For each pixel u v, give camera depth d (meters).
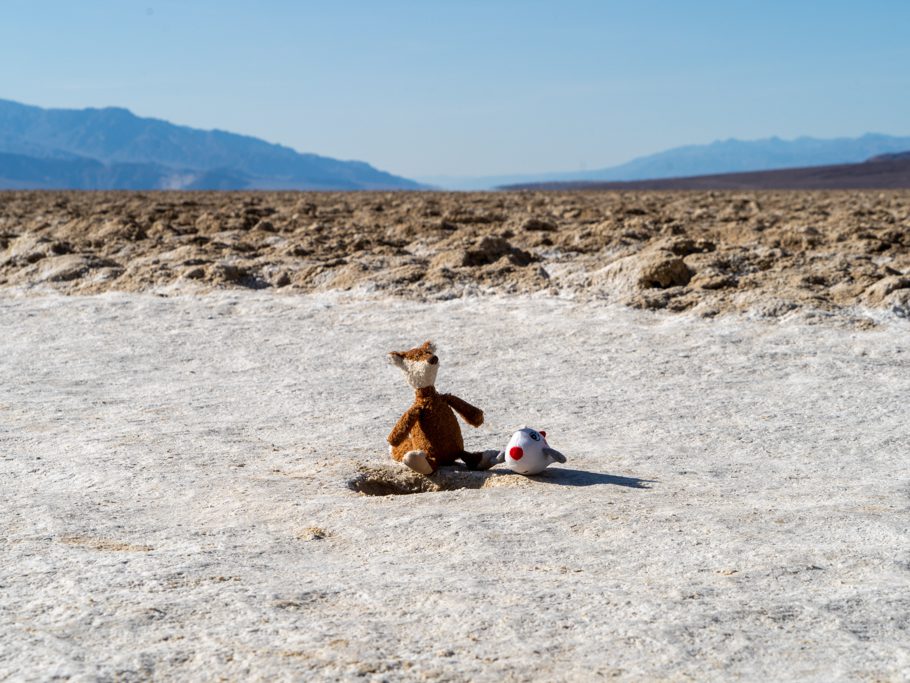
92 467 6.42
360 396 8.83
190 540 4.86
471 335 11.50
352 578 4.21
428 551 4.69
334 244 18.64
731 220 25.50
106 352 11.16
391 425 7.78
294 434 7.50
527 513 5.31
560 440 7.32
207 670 3.23
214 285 15.12
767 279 13.59
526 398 8.73
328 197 52.25
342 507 5.46
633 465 6.52
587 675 3.22
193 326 12.52
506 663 3.31
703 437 7.32
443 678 3.19
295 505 5.53
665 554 4.56
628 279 13.66
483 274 14.87
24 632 3.56
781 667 3.29
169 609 3.78
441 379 9.55
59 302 14.42
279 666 3.26
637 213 28.06
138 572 4.25
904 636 3.55
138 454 6.78
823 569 4.30
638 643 3.47
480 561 4.48
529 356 10.42
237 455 6.77
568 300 13.31
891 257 16.00
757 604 3.85
